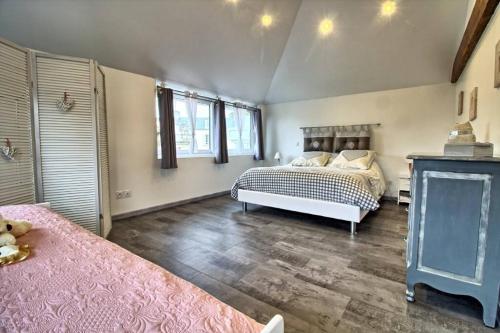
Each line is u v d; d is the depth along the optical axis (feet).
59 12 7.97
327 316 4.84
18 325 1.98
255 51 13.48
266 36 12.74
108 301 2.28
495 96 6.29
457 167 4.65
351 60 13.57
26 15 7.64
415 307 5.09
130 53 10.48
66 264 2.99
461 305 5.14
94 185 8.27
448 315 4.85
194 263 7.00
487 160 4.27
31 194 7.20
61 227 4.32
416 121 14.15
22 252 3.23
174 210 12.76
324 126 17.11
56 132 7.57
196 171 14.82
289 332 4.44
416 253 5.15
